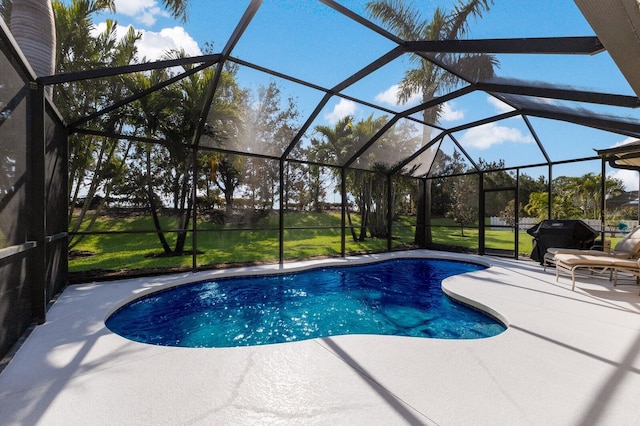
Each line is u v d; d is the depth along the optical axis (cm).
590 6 177
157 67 401
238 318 448
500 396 196
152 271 583
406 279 693
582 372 227
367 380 215
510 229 851
